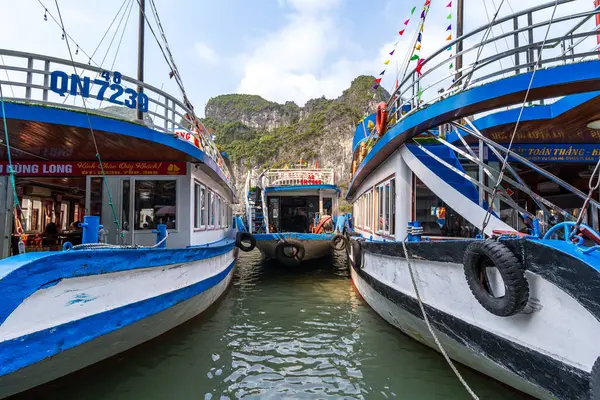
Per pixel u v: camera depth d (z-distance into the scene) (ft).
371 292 22.39
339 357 16.80
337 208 56.75
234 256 35.24
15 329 9.48
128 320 13.23
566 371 8.82
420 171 18.76
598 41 21.93
